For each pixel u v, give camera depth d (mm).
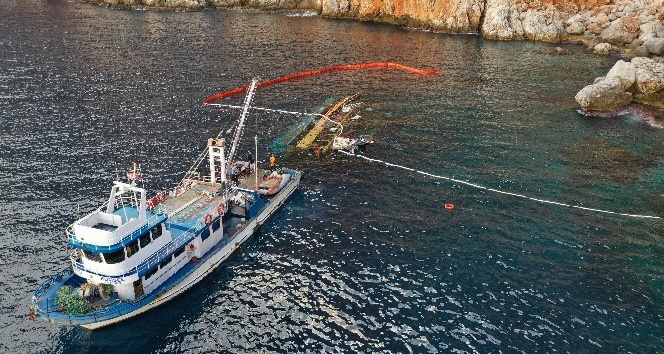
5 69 106375
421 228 58406
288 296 47844
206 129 82188
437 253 54062
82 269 44062
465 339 42969
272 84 106000
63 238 54125
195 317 45344
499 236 57094
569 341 42844
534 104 97750
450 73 116562
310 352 41625
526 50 137375
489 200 64375
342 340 42844
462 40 148250
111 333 43312
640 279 50562
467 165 73375
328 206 62688
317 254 53812
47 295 44125
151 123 83562
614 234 57781
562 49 136750
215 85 103000
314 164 72938
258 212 58219
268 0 180000
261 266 51969
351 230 57906
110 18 157625
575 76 115062
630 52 132000
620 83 97375
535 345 42406
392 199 64375
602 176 70875
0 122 81312
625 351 41969
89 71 107562
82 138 77125
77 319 41906
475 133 84125
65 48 123375
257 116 88938
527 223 59594
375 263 52344
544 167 73125
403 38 148875
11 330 43062
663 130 86125
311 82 108312
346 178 69375
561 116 91938
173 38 137375
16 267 49719
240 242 54656
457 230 58094
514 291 48625
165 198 55875
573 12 154500
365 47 137250
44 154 71812
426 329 44031
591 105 93875
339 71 116688
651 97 96562
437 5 159000
